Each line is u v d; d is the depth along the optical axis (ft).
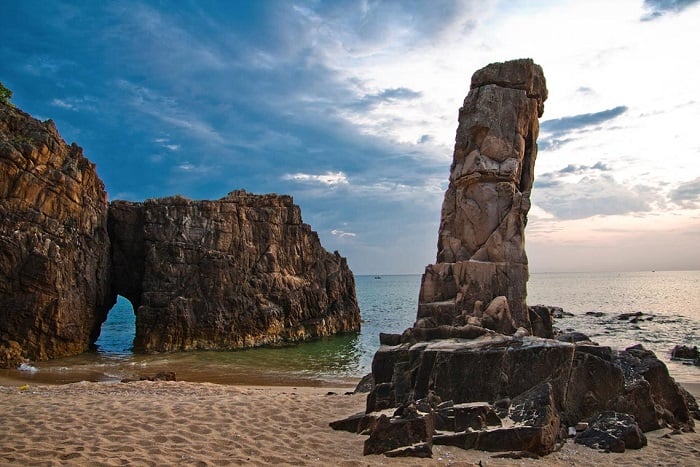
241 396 48.26
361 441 33.50
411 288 575.38
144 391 54.29
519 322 46.32
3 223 97.45
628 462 30.27
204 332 123.54
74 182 110.01
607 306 257.14
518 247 47.88
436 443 31.76
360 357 112.27
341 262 168.45
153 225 129.59
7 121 104.32
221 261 129.49
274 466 28.89
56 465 26.55
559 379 35.37
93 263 117.19
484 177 49.88
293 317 141.38
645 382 37.70
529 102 51.21
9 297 96.07
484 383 35.68
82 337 110.93
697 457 31.32
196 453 30.12
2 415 36.70
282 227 149.07
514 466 29.04
